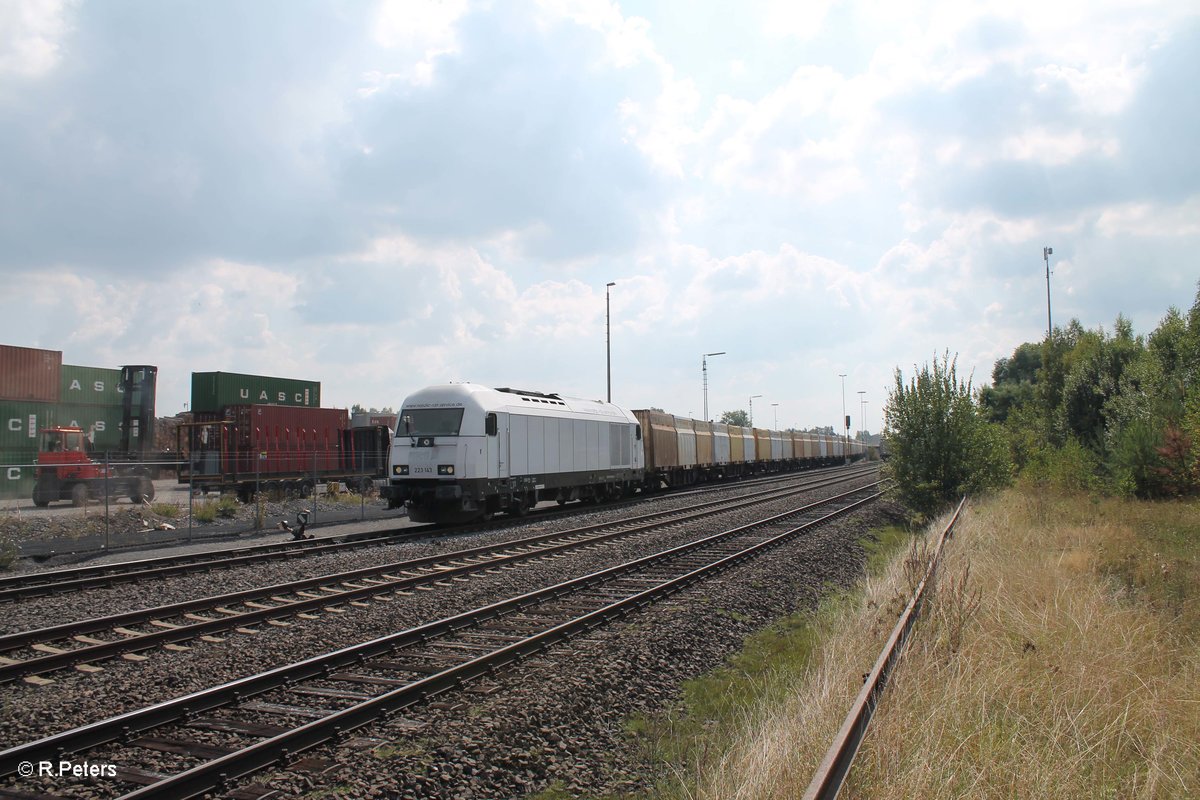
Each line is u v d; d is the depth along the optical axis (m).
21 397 35.19
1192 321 28.50
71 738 5.82
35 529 20.55
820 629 10.47
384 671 8.12
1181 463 23.62
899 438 24.64
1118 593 10.10
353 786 5.33
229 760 5.38
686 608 11.25
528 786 5.57
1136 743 5.93
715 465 51.72
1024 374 80.50
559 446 27.27
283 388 41.38
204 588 12.72
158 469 46.44
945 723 5.59
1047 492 25.92
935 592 9.08
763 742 5.48
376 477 39.78
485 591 12.45
